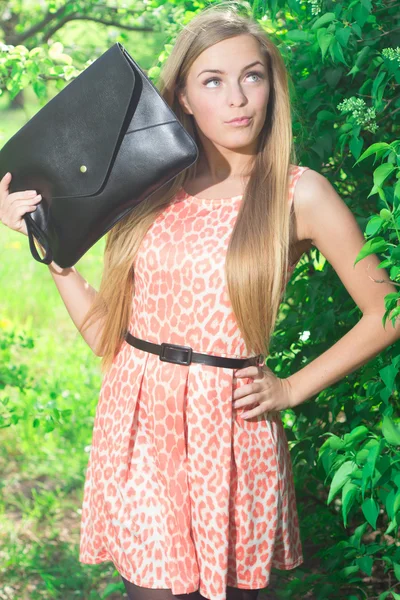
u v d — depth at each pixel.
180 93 2.31
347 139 2.69
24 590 3.53
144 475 2.25
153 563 2.23
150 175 2.19
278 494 2.28
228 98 2.15
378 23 2.65
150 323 2.24
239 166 2.28
